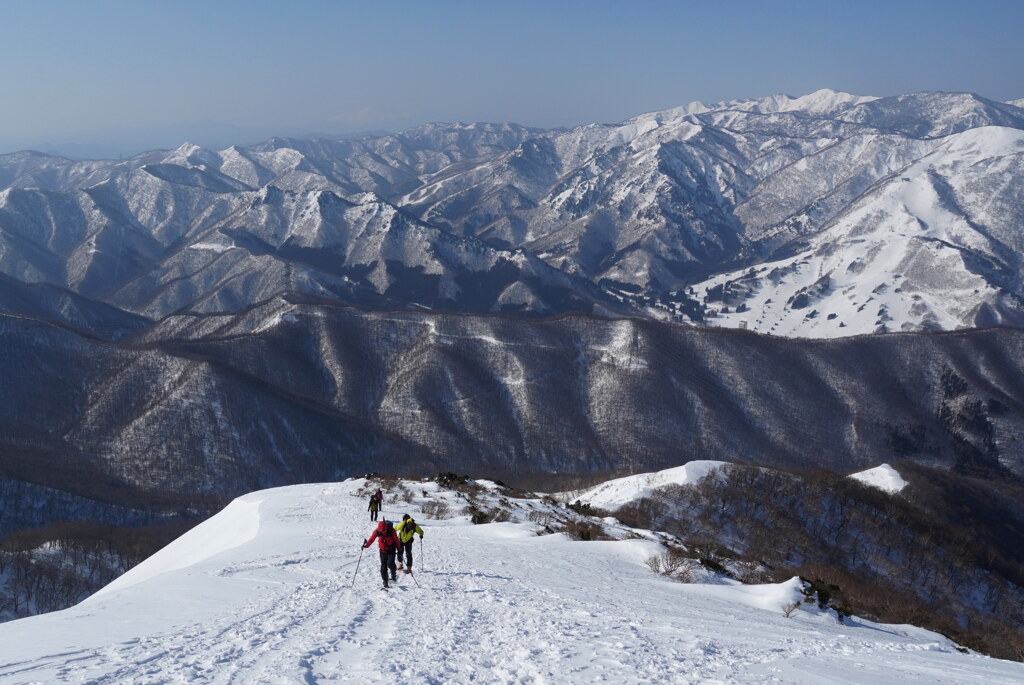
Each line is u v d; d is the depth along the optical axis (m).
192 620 14.66
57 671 10.12
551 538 35.06
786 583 26.98
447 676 10.36
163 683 9.55
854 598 33.28
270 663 10.67
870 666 11.84
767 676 10.42
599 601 19.53
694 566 29.77
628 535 43.09
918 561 95.88
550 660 11.43
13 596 97.62
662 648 12.69
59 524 132.38
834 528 99.88
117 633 13.14
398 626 14.38
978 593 92.69
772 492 103.62
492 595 19.11
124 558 117.06
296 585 20.06
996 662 13.57
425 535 34.16
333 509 43.34
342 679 9.96
